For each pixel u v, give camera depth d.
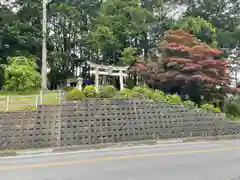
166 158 8.56
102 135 13.28
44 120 12.52
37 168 7.27
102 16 24.34
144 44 28.00
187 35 20.67
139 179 5.92
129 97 15.12
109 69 18.06
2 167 7.57
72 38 27.92
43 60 20.92
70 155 9.71
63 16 25.75
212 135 16.05
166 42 20.56
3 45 21.83
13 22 22.38
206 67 19.44
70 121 12.91
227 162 7.85
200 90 20.36
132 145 12.73
